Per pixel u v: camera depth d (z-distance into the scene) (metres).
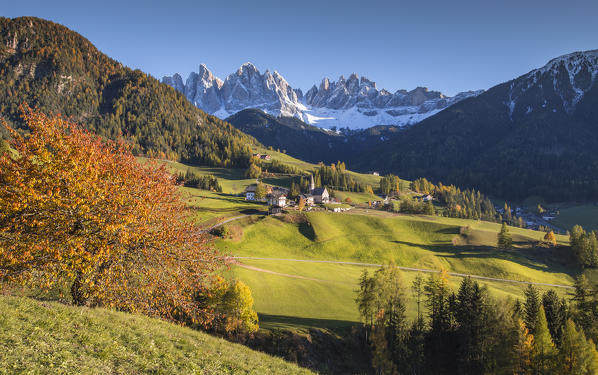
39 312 16.22
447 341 63.78
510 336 50.97
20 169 18.50
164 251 21.78
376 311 62.28
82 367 12.88
